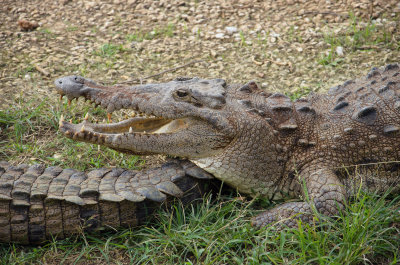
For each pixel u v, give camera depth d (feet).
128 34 27.68
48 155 18.22
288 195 15.89
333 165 15.37
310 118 15.79
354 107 15.87
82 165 17.66
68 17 29.66
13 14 29.86
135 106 15.01
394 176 15.62
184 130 15.17
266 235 13.35
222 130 14.99
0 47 26.03
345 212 14.06
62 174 14.61
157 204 14.38
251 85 16.61
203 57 25.41
